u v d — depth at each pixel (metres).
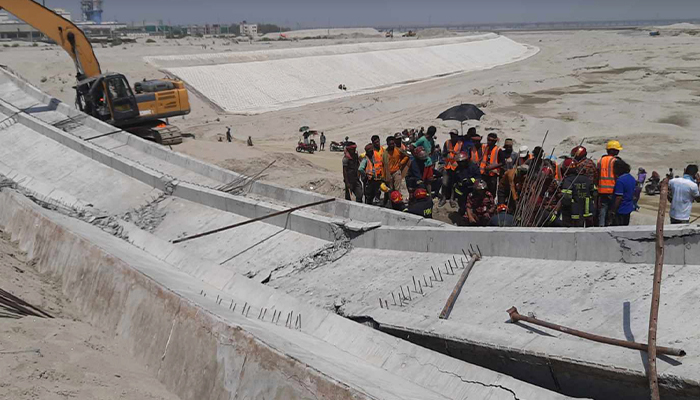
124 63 58.16
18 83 30.52
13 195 12.94
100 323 8.32
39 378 5.85
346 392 5.54
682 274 7.39
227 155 23.50
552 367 6.50
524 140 35.31
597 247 8.43
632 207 10.98
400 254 11.36
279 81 61.16
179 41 118.19
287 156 24.00
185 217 15.97
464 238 10.27
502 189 11.63
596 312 7.38
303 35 188.75
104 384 6.23
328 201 14.02
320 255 12.51
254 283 10.02
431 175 13.96
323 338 8.29
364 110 50.22
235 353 6.52
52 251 10.30
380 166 14.23
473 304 8.64
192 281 10.09
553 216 10.62
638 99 48.41
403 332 8.12
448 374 6.84
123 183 18.45
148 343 7.46
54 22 24.94
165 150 20.00
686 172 10.54
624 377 5.91
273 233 13.98
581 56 98.75
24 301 8.07
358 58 76.00
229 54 68.12
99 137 22.67
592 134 36.19
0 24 121.75
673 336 6.42
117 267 8.73
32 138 23.41
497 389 6.32
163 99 25.48
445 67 87.75
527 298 8.25
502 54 115.31
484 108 47.25
